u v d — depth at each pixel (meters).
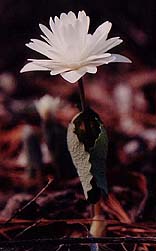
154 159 0.49
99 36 0.29
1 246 0.28
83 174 0.31
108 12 0.77
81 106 0.31
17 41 0.76
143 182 0.43
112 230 0.36
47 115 0.42
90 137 0.31
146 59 0.70
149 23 0.74
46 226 0.36
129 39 0.73
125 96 0.62
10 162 0.48
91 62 0.28
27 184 0.44
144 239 0.28
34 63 0.29
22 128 0.54
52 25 0.29
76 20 0.28
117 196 0.42
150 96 0.62
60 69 0.28
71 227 0.37
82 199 0.40
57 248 0.33
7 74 0.69
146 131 0.55
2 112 0.58
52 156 0.44
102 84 0.65
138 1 0.75
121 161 0.50
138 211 0.40
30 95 0.65
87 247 0.33
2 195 0.43
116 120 0.57
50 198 0.41
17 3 0.80
